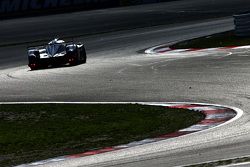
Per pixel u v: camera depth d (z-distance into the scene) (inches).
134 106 1889.8
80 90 2342.5
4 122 1843.0
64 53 3230.8
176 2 7564.0
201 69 2556.6
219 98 1877.5
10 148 1453.0
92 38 4751.5
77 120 1755.7
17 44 4886.8
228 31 4097.0
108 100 2057.1
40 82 2682.1
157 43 4037.9
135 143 1369.3
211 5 6683.1
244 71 2361.0
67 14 7381.9
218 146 1190.9
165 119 1653.5
